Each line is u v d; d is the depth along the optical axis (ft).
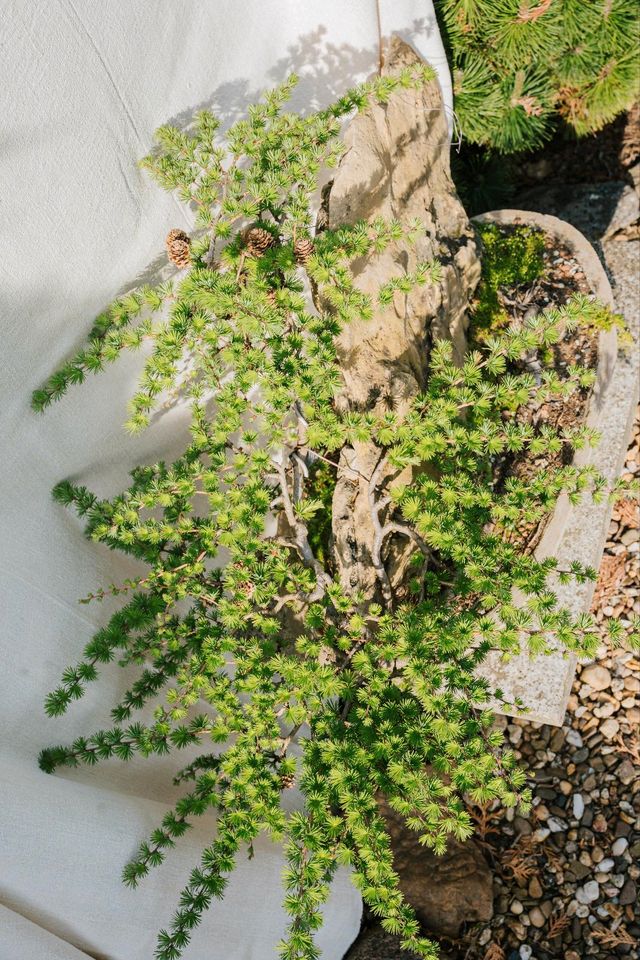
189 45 2.91
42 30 2.48
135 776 2.96
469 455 3.09
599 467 3.97
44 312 2.63
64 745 2.80
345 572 3.16
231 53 3.06
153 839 2.72
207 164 2.85
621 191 4.52
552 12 3.72
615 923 3.56
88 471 2.91
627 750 3.79
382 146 3.30
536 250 3.95
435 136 3.61
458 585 3.00
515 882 3.63
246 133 2.91
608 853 3.66
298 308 2.81
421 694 2.68
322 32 3.28
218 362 2.95
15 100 2.44
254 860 3.03
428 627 2.79
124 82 2.72
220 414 2.83
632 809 3.71
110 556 2.98
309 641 2.85
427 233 3.49
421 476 2.90
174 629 2.84
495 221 4.05
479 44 3.85
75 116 2.59
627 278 4.25
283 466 3.11
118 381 2.91
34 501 2.73
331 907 3.18
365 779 2.67
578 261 3.95
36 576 2.72
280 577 2.84
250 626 3.13
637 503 4.03
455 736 2.66
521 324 3.80
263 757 2.75
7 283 2.52
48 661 2.74
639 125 4.63
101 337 2.79
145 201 2.85
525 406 3.72
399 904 2.64
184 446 3.26
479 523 2.95
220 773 2.78
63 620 2.78
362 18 3.34
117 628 2.73
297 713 2.73
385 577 3.16
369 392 3.17
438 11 3.77
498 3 3.67
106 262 2.77
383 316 3.24
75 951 2.67
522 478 3.60
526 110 3.92
